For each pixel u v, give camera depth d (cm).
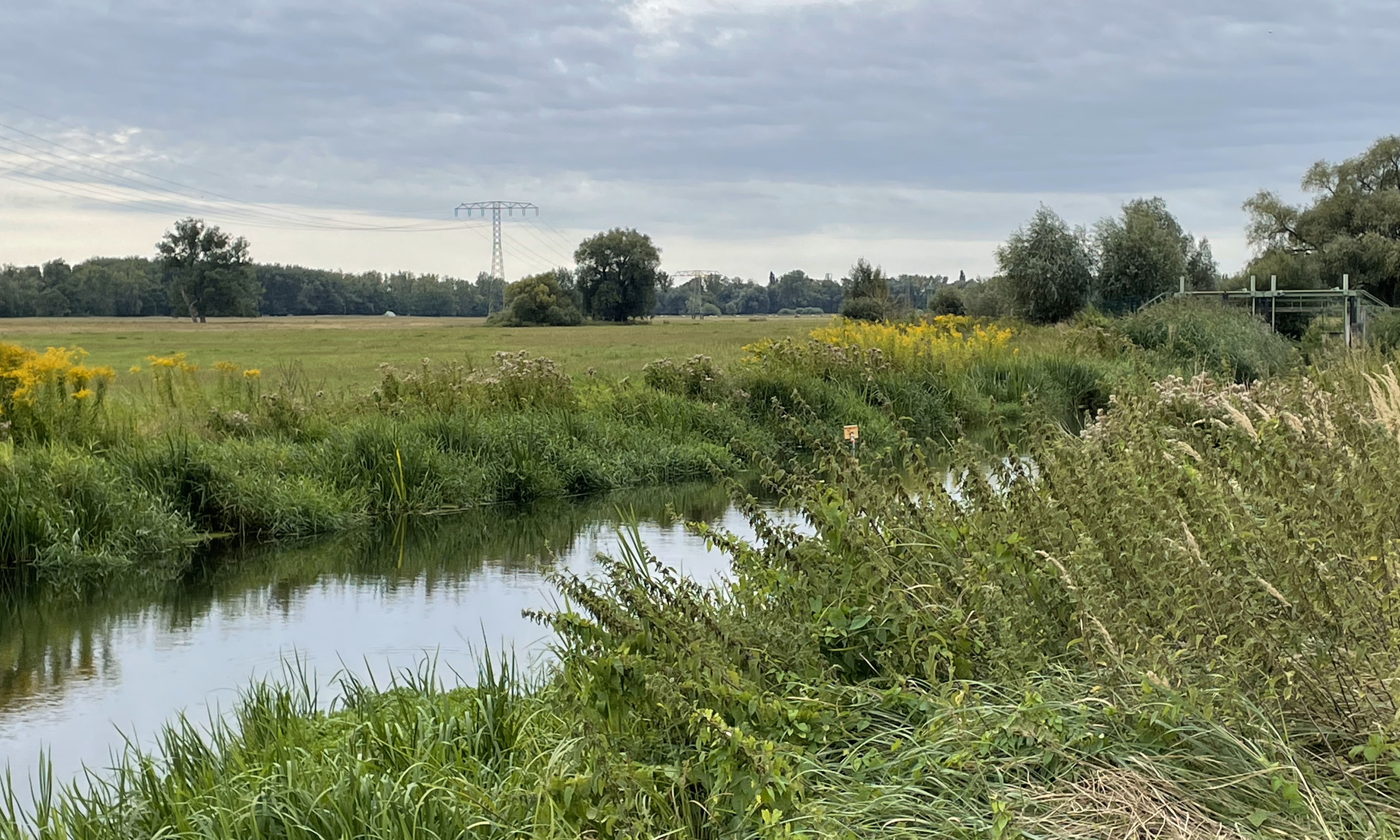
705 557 959
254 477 1178
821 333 2527
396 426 1396
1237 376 2419
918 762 346
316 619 802
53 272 12862
